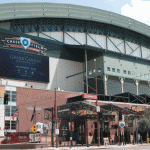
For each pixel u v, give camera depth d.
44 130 62.12
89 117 53.59
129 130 55.97
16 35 77.12
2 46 74.25
